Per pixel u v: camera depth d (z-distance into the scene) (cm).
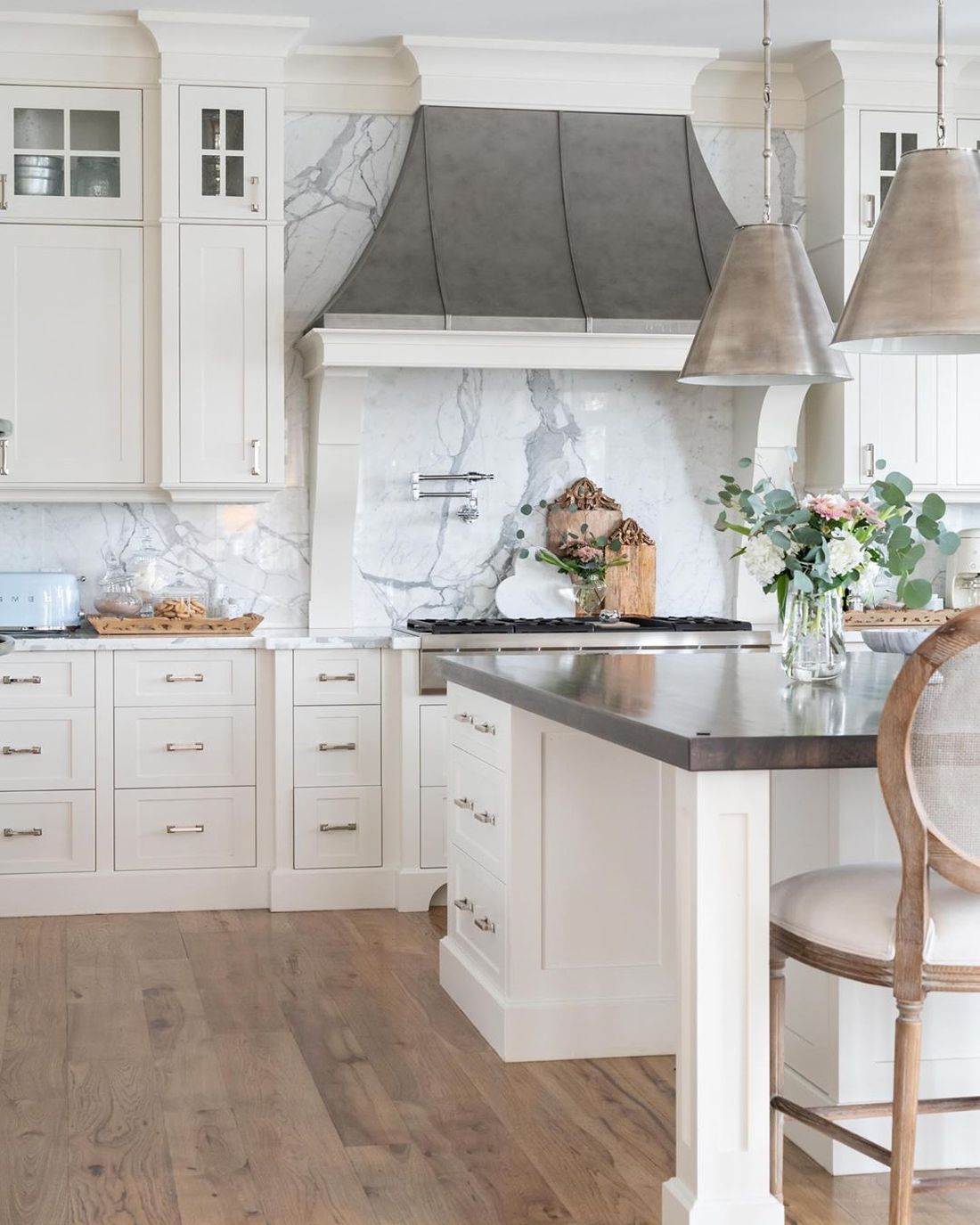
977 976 223
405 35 502
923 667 214
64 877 481
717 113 559
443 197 516
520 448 554
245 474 498
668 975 354
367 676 491
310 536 537
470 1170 285
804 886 249
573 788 347
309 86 525
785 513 309
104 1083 330
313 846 491
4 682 474
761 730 238
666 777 352
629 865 351
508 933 346
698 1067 239
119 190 493
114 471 497
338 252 532
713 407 568
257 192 494
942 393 544
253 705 491
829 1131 242
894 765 220
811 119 559
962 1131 283
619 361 504
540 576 552
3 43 482
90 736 480
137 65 491
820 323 298
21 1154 292
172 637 490
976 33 512
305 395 535
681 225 529
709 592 570
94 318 494
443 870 493
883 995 280
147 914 484
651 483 564
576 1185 279
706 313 305
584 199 525
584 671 342
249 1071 338
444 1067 342
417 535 546
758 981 239
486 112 527
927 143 538
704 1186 240
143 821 486
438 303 493
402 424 544
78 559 524
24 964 424
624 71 529
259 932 462
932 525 308
